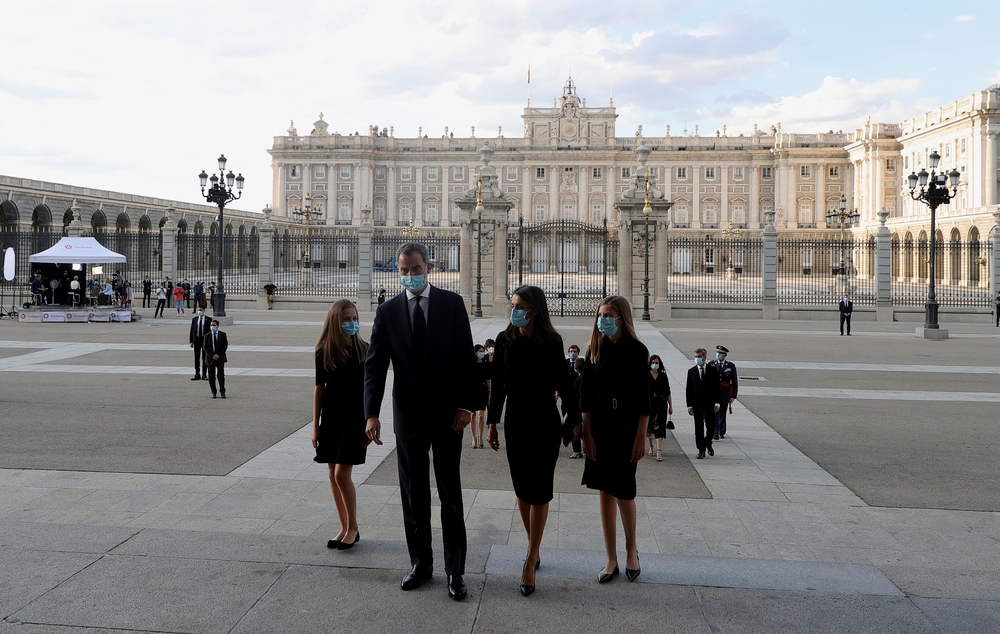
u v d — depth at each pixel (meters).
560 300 40.81
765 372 19.84
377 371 5.97
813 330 32.50
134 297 44.56
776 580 6.20
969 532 7.63
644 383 6.26
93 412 13.61
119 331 29.66
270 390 16.23
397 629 5.26
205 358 15.73
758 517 8.09
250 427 12.45
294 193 124.50
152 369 19.17
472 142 123.75
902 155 106.44
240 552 6.64
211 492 8.65
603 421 6.24
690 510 8.33
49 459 10.16
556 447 5.99
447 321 5.91
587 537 7.31
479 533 7.41
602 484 6.20
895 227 81.94
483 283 37.25
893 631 5.32
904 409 14.84
